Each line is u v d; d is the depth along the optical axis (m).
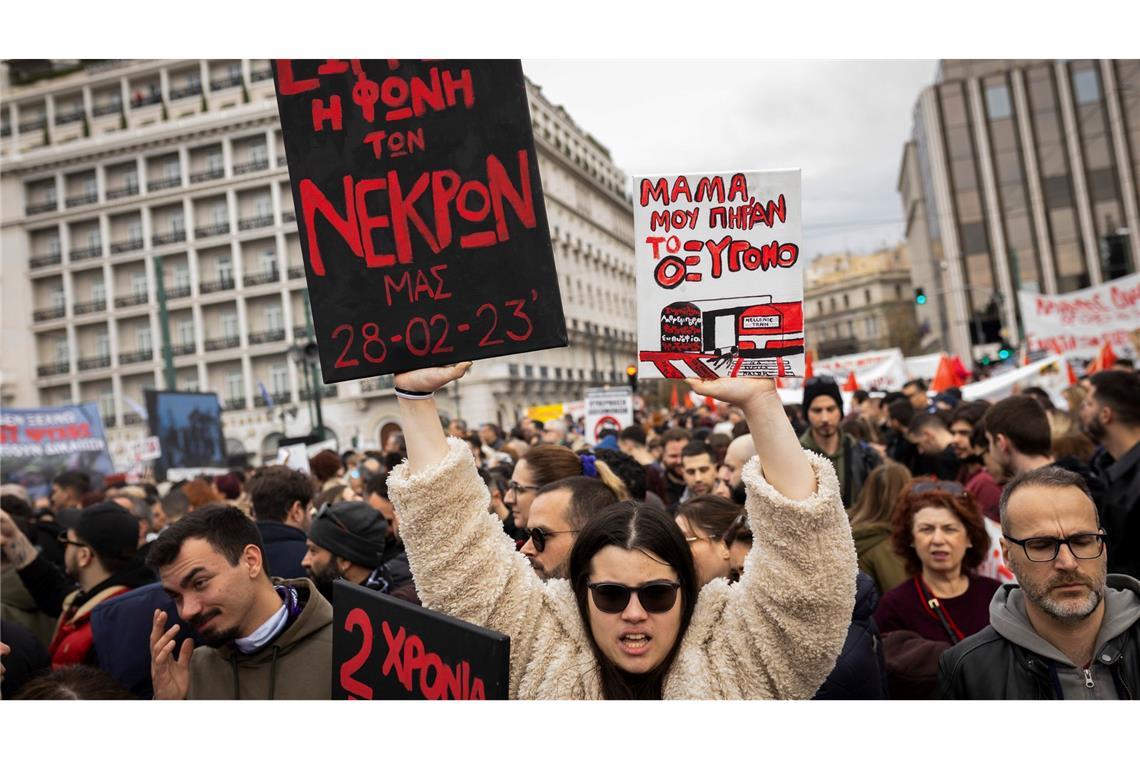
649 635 2.02
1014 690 2.37
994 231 53.22
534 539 2.90
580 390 56.59
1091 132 52.22
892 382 15.54
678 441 7.29
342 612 2.20
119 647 3.28
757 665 2.03
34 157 52.50
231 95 52.50
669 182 2.20
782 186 2.18
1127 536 3.68
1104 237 51.56
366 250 2.26
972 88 53.94
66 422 12.78
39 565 4.33
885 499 4.04
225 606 2.60
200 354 50.62
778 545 1.96
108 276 52.31
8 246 53.53
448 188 2.25
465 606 2.12
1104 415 4.06
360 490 7.18
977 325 51.78
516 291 2.23
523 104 2.24
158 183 51.75
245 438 49.34
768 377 2.14
